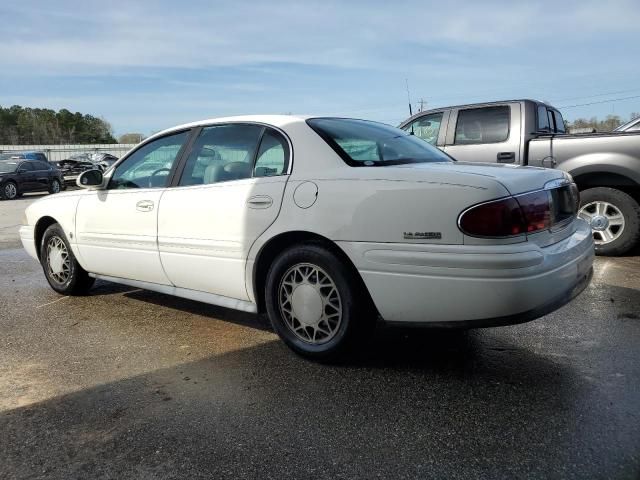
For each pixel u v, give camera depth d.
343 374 3.14
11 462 2.35
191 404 2.83
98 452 2.41
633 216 5.88
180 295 4.00
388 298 2.93
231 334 3.90
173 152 4.11
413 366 3.22
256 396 2.90
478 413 2.64
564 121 8.16
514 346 3.49
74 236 4.72
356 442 2.42
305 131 3.43
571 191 3.35
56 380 3.18
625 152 5.79
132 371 3.28
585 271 3.18
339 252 3.11
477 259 2.66
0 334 4.02
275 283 3.37
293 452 2.36
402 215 2.85
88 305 4.74
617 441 2.35
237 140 3.72
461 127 7.00
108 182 4.53
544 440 2.38
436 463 2.24
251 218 3.40
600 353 3.34
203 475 2.22
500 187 2.71
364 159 3.30
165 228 3.92
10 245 8.61
